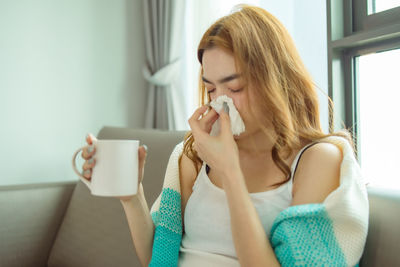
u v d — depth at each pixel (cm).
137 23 218
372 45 112
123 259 123
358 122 123
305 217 67
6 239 132
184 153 99
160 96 204
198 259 83
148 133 143
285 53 83
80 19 197
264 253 65
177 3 191
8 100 176
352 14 122
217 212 83
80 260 131
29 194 142
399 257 66
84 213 139
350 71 120
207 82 82
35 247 140
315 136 83
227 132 75
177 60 194
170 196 94
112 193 70
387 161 118
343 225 67
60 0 191
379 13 113
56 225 147
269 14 87
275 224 70
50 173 188
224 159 72
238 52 76
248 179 85
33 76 183
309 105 87
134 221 90
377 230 73
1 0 174
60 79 191
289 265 66
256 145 86
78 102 197
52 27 188
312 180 73
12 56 177
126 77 214
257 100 79
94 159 72
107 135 153
